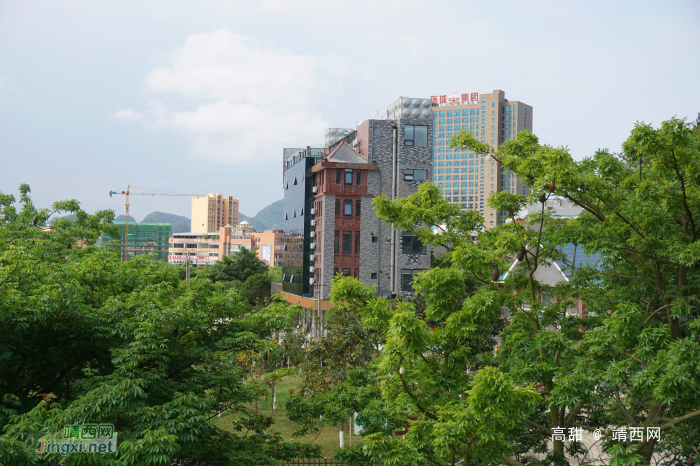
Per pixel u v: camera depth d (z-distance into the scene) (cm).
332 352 2878
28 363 1645
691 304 1545
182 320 1512
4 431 1212
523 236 1552
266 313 1864
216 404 1620
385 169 5634
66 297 1416
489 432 1077
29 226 2712
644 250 1441
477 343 3141
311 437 2836
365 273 5591
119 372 1394
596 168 1562
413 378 1404
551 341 1369
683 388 1131
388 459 1129
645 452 1294
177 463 1573
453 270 1379
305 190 6091
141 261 2125
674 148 1250
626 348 1455
